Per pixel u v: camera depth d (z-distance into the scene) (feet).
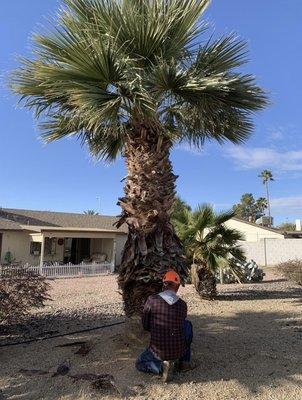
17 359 18.95
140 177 20.01
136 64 20.16
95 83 19.01
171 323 15.62
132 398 14.83
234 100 21.25
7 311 21.65
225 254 40.73
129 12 18.99
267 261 114.93
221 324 26.78
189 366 17.08
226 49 21.24
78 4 19.47
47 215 106.42
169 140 20.89
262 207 288.30
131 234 20.04
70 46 18.40
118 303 38.37
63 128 24.99
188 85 19.11
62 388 15.69
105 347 19.72
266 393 15.25
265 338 22.71
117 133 23.66
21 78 20.95
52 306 35.63
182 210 43.24
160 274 19.21
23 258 86.94
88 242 99.71
